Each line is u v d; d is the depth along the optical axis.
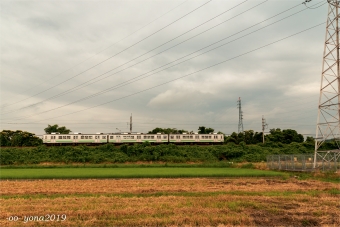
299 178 38.69
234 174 42.22
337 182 33.78
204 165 64.12
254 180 36.22
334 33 43.41
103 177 40.53
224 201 20.48
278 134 101.88
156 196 23.09
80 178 39.94
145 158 77.00
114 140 85.88
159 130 129.50
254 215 16.86
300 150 84.81
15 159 71.44
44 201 20.50
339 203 20.14
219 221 15.35
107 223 15.13
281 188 28.39
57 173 45.88
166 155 79.00
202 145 87.69
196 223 15.05
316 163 44.88
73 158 74.00
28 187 29.44
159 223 15.01
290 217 16.47
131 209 17.66
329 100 42.91
